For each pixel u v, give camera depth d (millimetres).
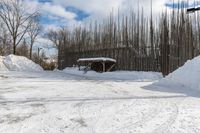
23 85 13023
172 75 14469
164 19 23766
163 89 12039
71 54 35000
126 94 9820
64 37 38094
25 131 4637
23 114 6020
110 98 8617
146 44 25922
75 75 25172
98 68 29672
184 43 22000
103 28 31812
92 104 7363
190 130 4691
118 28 29594
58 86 12711
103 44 30766
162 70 22859
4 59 32312
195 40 22891
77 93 9930
